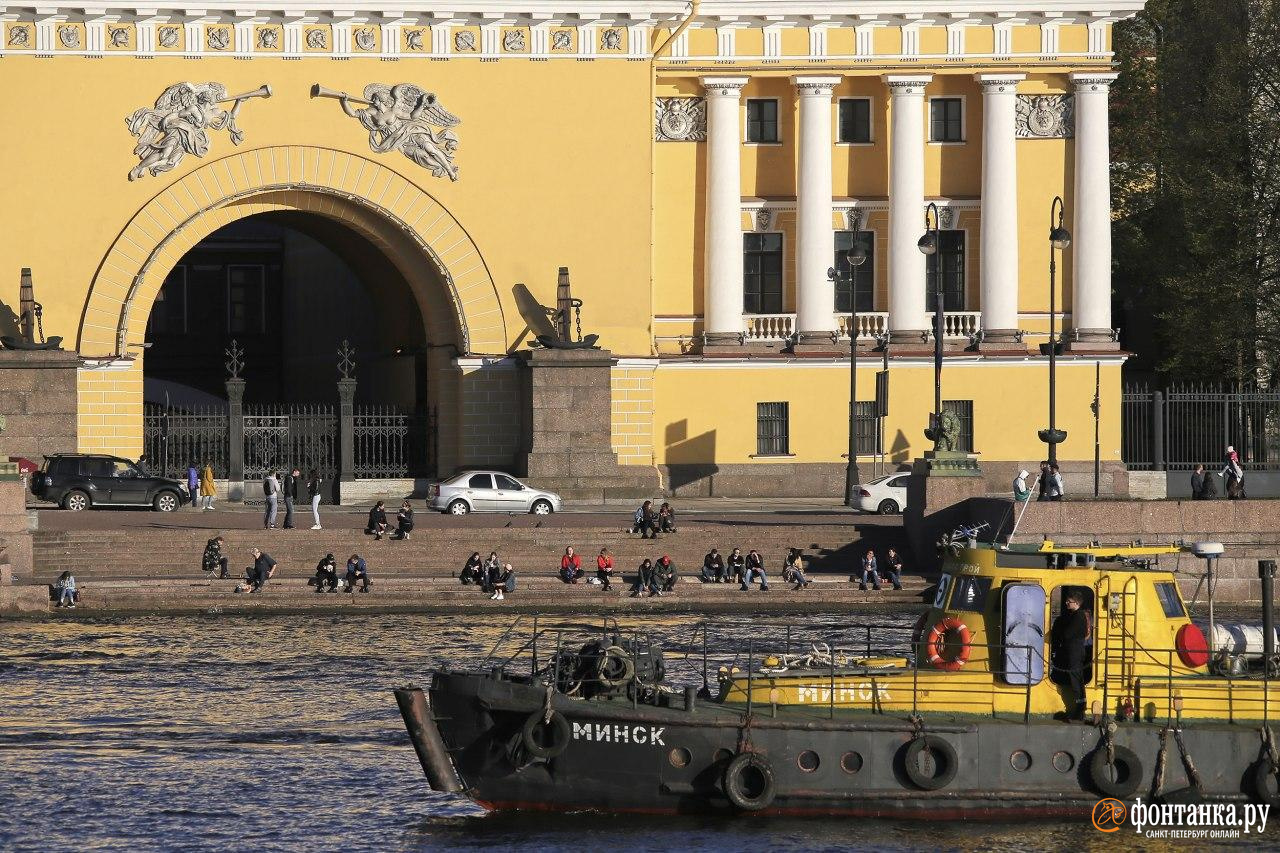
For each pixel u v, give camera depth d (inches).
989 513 5684.1
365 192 7150.6
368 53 7130.9
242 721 3828.7
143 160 6983.3
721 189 7559.1
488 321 7244.1
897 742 3031.5
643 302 7293.3
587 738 3034.0
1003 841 3004.4
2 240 6914.4
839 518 6417.3
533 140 7234.3
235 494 7101.4
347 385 7268.7
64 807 3225.9
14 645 4694.9
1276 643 3223.4
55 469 6501.0
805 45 7539.4
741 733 3019.2
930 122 7716.5
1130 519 5516.7
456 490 6692.9
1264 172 7657.5
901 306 7613.2
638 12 7214.6
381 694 4084.6
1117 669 3073.3
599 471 7121.1
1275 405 7313.0
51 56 6924.2
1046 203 7657.5
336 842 3034.0
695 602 5462.6
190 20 6998.0
